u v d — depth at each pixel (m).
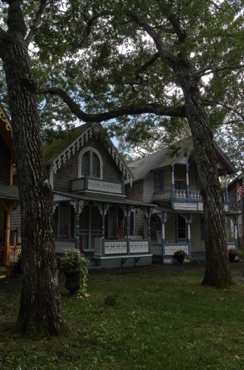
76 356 4.78
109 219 21.39
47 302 5.50
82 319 6.80
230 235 28.28
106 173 21.31
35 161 5.78
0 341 5.23
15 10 6.72
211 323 6.68
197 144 12.19
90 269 16.89
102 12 13.12
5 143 15.65
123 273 15.42
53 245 5.74
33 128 5.93
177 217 25.34
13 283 11.84
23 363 4.47
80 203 16.88
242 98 15.17
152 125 17.78
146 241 19.70
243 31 10.80
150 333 5.93
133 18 14.15
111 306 8.10
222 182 37.28
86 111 17.16
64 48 12.91
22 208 5.70
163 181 25.27
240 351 5.10
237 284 11.39
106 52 15.41
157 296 9.41
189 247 22.64
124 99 16.66
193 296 9.45
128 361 4.68
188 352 5.01
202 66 13.29
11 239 16.64
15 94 6.06
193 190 24.36
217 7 12.77
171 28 14.51
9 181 15.62
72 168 19.80
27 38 8.00
